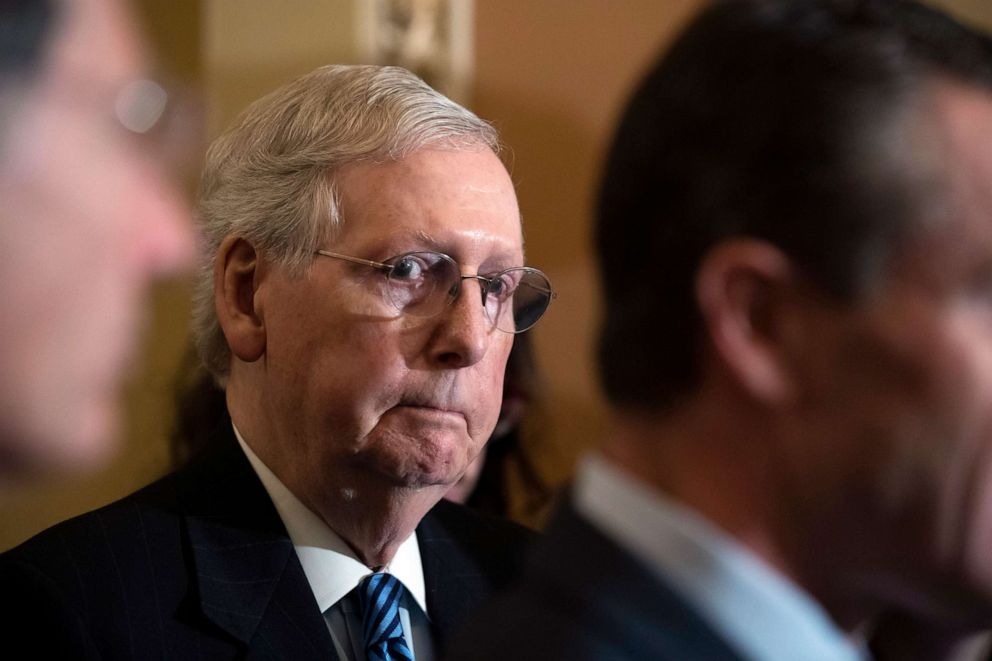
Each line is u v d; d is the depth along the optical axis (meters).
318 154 2.46
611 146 1.28
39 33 0.70
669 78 1.23
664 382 1.22
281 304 2.46
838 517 1.18
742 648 1.12
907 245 1.14
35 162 0.69
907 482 1.15
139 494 2.60
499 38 6.84
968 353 1.13
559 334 6.76
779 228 1.16
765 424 1.18
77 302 0.70
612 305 1.27
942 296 1.13
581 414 6.62
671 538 1.16
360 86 2.54
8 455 0.69
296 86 2.62
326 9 5.81
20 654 2.19
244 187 2.54
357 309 2.40
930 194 1.13
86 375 0.70
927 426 1.14
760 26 1.20
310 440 2.45
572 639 1.12
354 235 2.42
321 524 2.55
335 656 2.41
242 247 2.53
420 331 2.41
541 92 6.95
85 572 2.34
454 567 2.79
